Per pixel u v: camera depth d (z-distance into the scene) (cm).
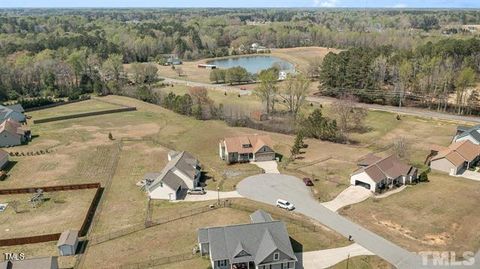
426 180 7150
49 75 14750
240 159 8331
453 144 8306
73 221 6128
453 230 5569
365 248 5178
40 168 8169
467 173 7512
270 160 8356
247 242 4891
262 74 12825
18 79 14550
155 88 15012
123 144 9550
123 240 5541
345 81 13200
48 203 6706
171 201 6681
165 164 8281
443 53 14212
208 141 9625
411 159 8250
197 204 6519
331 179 7312
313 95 13888
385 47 16562
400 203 6325
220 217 6047
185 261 5009
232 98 13700
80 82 15138
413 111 11869
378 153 8594
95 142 9712
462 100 11825
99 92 14738
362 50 14812
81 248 5391
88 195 6994
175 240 5481
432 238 5397
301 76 13338
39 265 4478
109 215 6269
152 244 5412
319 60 18750
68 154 8944
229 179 7488
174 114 12112
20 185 7375
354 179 6994
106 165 8306
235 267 4762
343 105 10625
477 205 6200
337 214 6084
